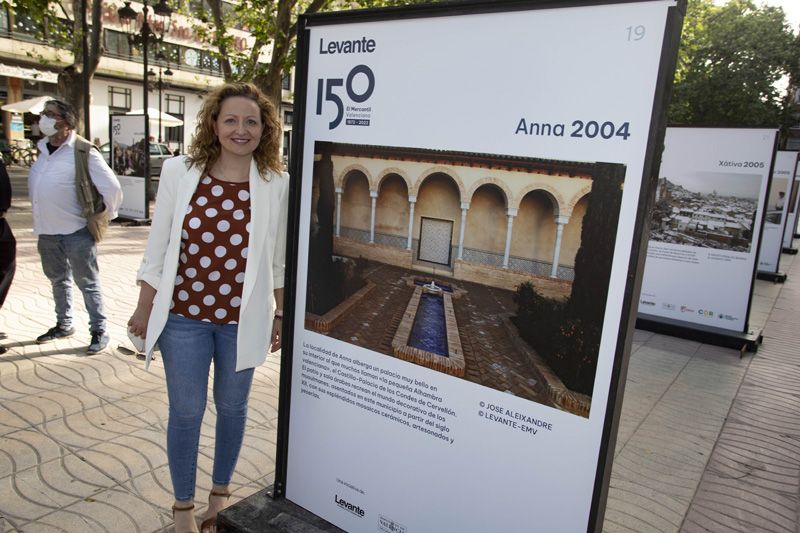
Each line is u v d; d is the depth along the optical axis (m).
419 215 2.04
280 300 2.61
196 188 2.28
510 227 1.85
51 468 2.94
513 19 1.76
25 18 27.03
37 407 3.58
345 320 2.30
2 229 4.23
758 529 2.95
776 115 25.77
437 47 1.92
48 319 5.32
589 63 1.65
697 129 6.75
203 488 2.92
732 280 6.74
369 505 2.34
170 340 2.34
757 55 24.28
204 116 2.28
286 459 2.60
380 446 2.28
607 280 1.68
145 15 14.35
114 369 4.26
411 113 2.01
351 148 2.18
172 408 2.38
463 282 1.97
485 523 2.03
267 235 2.36
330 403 2.42
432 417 2.11
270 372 4.60
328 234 2.31
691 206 6.89
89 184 4.26
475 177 1.90
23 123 28.52
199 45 35.28
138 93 33.97
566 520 1.85
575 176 1.71
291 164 2.36
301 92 2.29
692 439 4.00
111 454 3.11
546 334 1.82
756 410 4.63
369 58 2.09
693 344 6.64
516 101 1.79
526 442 1.90
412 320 2.11
